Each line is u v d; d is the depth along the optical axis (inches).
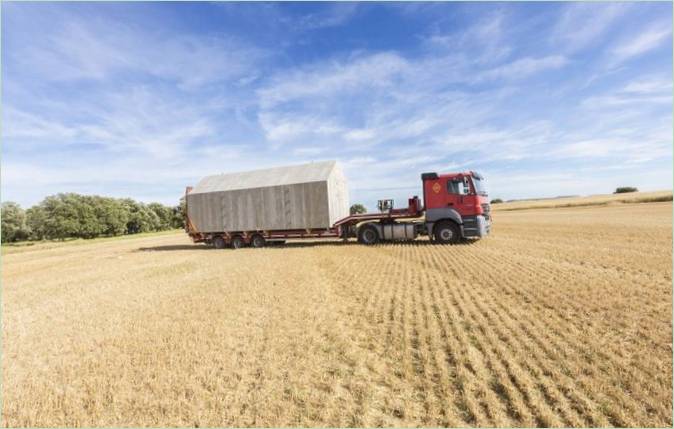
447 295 327.0
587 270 399.9
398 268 470.3
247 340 243.4
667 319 241.0
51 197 2815.0
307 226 779.4
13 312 370.3
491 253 553.3
